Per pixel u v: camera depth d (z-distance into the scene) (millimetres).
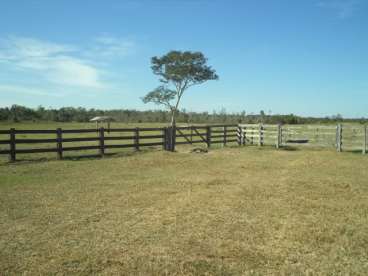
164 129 18391
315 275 4152
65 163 12977
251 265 4398
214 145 22562
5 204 7137
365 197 7969
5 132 12875
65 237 5305
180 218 6281
